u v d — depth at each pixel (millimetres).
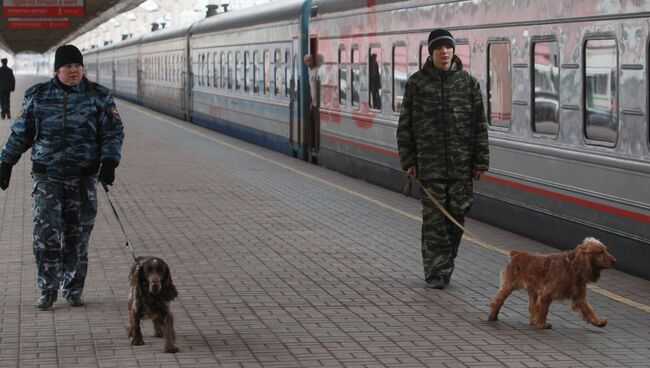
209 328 9039
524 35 13852
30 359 7988
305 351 8289
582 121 12414
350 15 21438
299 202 17609
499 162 14672
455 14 16031
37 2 47625
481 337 8766
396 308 9859
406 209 16750
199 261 12242
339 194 18734
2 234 14203
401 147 10836
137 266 8312
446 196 10742
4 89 44594
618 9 11547
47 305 9672
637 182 11250
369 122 20344
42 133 9555
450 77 10688
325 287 10805
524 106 13914
